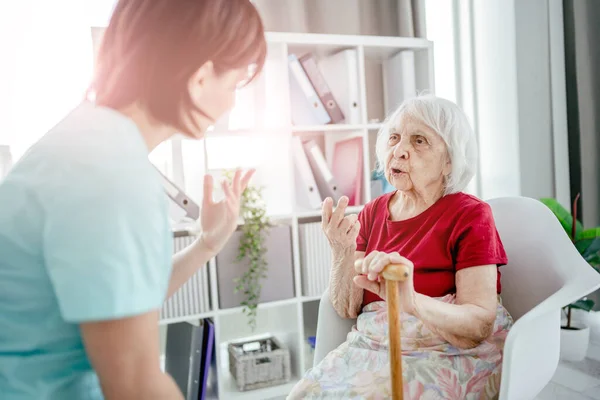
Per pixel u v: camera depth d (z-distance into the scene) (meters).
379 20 2.69
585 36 2.92
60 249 0.50
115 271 0.50
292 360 2.32
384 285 0.86
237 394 2.14
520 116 2.95
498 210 1.35
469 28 2.95
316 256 2.26
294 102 2.30
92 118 0.59
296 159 2.24
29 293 0.54
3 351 0.56
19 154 2.08
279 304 2.20
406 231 1.16
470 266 1.03
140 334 0.52
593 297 2.90
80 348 0.58
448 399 1.00
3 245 0.54
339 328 1.27
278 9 2.46
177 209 2.01
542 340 1.07
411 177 1.13
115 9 0.63
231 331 2.56
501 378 0.96
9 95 2.06
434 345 1.06
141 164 0.56
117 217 0.51
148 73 0.60
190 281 2.08
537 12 2.94
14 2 2.05
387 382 1.02
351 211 2.27
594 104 2.95
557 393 2.00
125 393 0.52
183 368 2.00
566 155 2.99
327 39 2.22
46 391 0.57
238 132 2.10
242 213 2.11
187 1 0.59
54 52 2.12
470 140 1.15
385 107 2.68
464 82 3.00
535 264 1.25
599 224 2.99
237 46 0.62
